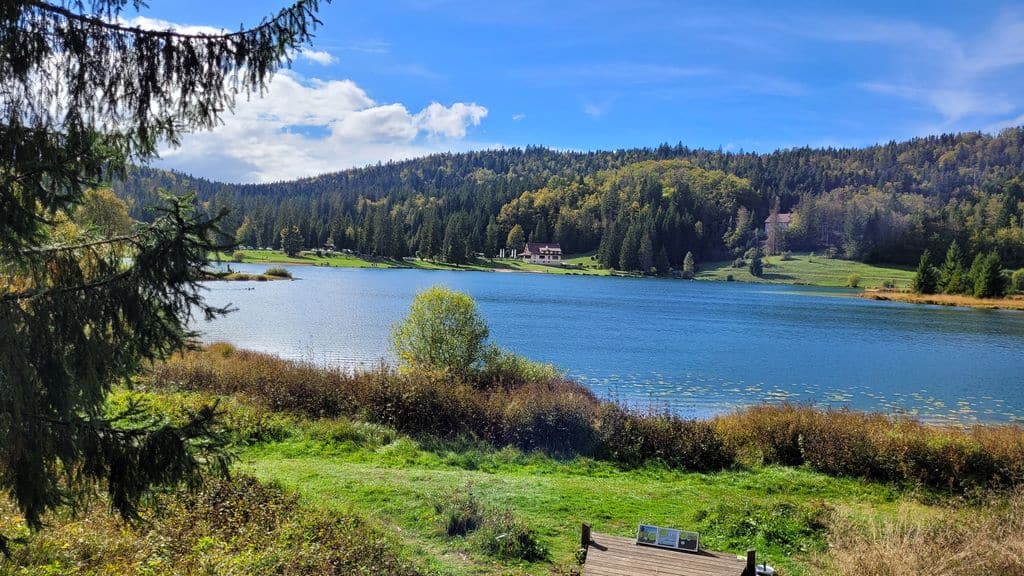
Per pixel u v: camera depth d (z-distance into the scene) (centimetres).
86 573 623
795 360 3788
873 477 1373
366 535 835
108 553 680
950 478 1312
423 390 1619
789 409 1647
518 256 18262
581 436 1479
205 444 498
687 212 17450
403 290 7738
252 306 5453
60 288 418
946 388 3053
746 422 1612
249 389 1725
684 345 4266
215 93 474
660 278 15362
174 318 444
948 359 4000
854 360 3859
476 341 2005
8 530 646
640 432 1476
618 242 16512
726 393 2777
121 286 423
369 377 1717
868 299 10388
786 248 17850
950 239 14675
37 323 409
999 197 17038
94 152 458
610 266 16438
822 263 16325
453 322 1991
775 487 1297
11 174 420
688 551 753
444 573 786
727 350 4106
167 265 424
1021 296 10319
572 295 8938
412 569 781
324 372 1856
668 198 19000
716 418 1761
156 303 436
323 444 1411
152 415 506
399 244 15700
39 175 430
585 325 5262
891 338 5100
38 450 414
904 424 1620
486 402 1612
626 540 782
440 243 16350
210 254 447
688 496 1193
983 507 1113
